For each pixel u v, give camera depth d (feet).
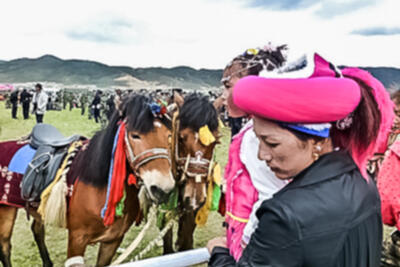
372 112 2.27
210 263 2.99
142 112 5.87
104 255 7.17
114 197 5.99
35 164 6.66
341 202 2.05
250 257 2.12
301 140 1.98
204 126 6.98
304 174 2.15
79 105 68.44
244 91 1.97
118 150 6.00
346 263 2.04
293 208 1.98
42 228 9.21
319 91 1.79
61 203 6.33
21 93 41.86
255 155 2.83
